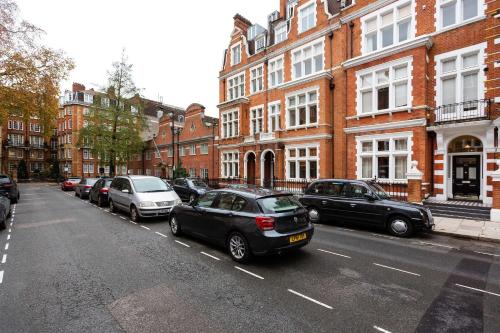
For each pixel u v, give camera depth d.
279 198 6.36
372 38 15.02
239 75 23.53
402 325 3.61
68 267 5.70
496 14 10.75
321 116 16.44
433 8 12.73
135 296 4.42
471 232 8.41
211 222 6.78
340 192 9.97
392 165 13.57
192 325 3.60
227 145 23.83
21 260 6.13
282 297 4.39
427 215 8.22
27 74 17.11
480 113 11.31
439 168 12.35
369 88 14.61
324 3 16.86
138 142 31.16
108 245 7.29
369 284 4.91
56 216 11.66
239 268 5.66
